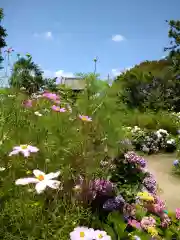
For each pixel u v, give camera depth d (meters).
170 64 17.19
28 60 2.76
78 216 1.90
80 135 2.21
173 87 15.65
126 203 2.64
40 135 2.15
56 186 1.66
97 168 2.24
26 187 1.78
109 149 2.26
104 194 2.43
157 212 2.99
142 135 8.74
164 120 10.67
